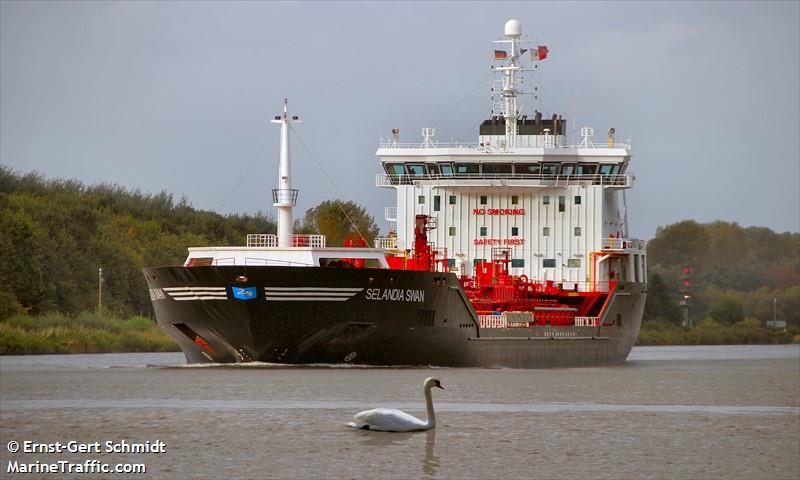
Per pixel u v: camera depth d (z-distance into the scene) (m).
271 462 136.25
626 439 155.75
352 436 152.00
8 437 151.25
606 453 145.50
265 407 175.62
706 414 182.75
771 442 155.62
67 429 157.12
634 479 131.88
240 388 197.62
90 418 165.88
